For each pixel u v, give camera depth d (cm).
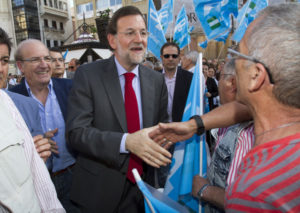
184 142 129
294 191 45
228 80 107
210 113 107
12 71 2462
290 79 50
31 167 103
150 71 163
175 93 319
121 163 121
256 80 56
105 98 136
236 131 95
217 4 453
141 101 152
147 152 110
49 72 184
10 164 81
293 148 49
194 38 1412
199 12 464
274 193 46
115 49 144
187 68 429
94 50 745
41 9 3666
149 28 446
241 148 85
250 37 57
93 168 136
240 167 58
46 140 123
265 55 53
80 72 140
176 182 128
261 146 55
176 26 513
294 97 51
